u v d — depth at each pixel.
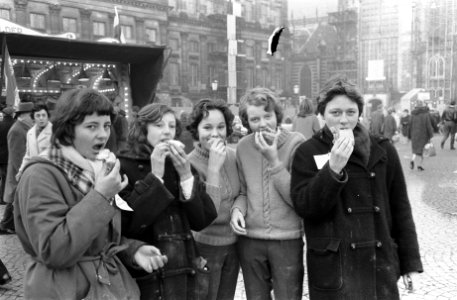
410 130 14.38
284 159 3.01
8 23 10.87
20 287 4.88
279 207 2.97
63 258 1.91
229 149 3.22
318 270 2.50
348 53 80.19
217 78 64.50
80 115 2.01
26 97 10.85
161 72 11.57
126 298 2.20
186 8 62.00
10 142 7.12
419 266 2.59
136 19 53.69
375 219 2.51
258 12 71.81
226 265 3.12
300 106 9.78
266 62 72.38
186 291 2.43
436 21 71.44
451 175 12.96
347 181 2.48
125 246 2.27
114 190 2.00
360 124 2.62
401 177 2.68
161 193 2.30
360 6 78.25
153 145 2.51
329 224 2.49
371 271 2.45
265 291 3.07
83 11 47.59
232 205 3.07
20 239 2.06
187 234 2.49
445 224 7.40
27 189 1.95
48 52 10.69
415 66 72.94
